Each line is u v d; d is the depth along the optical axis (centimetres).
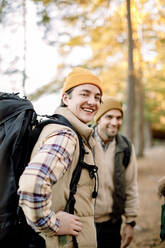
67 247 123
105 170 222
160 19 399
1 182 110
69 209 128
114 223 221
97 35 535
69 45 528
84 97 146
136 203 239
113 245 219
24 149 120
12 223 109
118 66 777
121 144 237
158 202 509
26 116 122
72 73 153
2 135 118
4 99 129
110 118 233
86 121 148
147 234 348
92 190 136
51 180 108
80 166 131
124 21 439
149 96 1426
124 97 1109
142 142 1289
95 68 739
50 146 113
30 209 103
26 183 103
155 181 723
